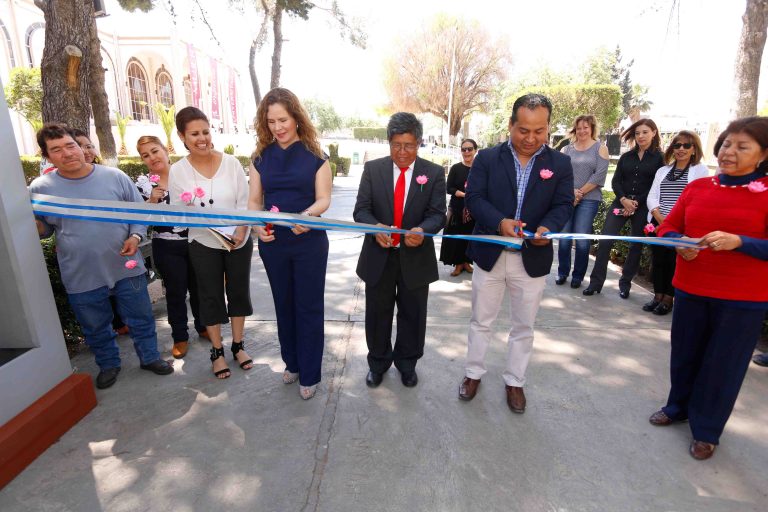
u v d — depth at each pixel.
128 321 2.98
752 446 2.38
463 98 29.44
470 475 2.17
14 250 2.24
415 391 2.89
